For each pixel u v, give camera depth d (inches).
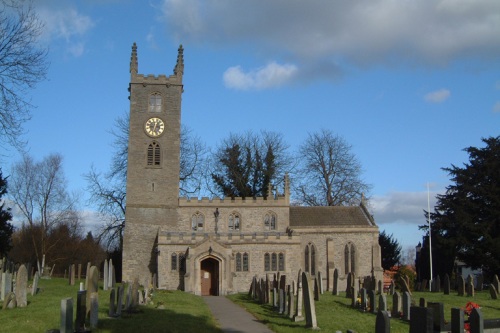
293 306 1318.9
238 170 3693.4
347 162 3521.2
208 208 2915.8
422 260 3378.4
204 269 2620.6
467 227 2810.0
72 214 4596.5
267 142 3725.4
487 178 2970.0
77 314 892.0
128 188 2864.2
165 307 1439.5
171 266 2620.6
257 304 1763.0
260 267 2682.1
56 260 3681.1
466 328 822.5
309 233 2898.6
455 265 3331.7
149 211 2859.3
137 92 2955.2
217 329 1088.8
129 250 2797.7
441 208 3043.8
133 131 2923.2
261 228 2930.6
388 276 3624.5
